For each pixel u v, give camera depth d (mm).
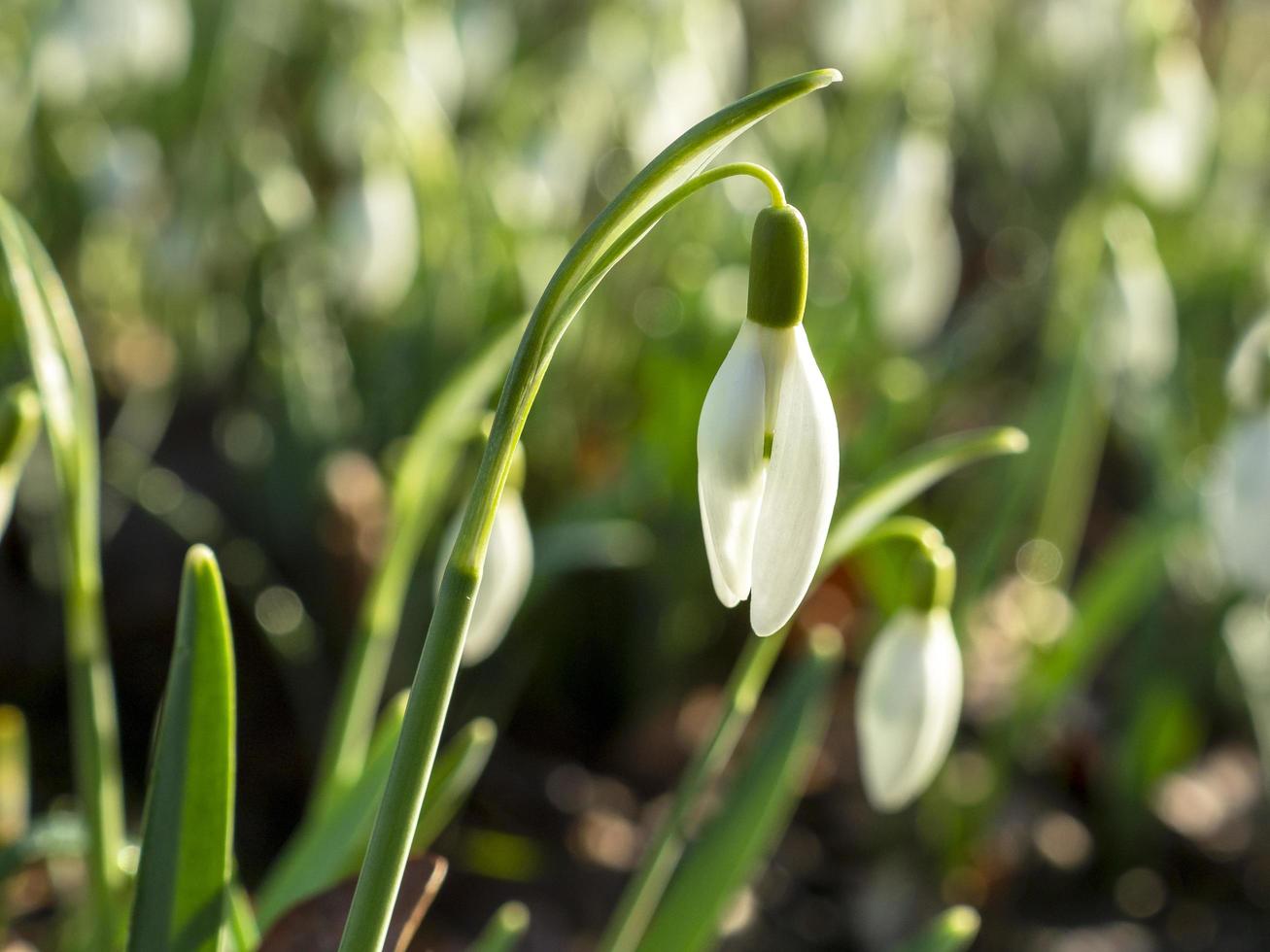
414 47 507
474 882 391
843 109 688
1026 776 463
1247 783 474
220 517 462
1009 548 542
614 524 416
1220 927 429
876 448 464
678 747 451
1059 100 883
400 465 269
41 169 571
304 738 424
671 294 508
